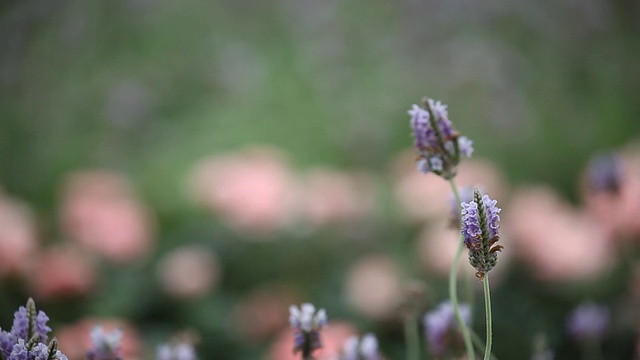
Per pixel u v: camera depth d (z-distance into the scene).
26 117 2.57
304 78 2.65
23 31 2.69
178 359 1.05
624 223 1.75
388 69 2.65
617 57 2.91
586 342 1.27
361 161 2.37
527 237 1.78
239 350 1.71
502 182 2.24
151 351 1.60
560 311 1.71
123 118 2.55
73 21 2.71
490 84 2.64
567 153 2.59
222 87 2.69
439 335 1.04
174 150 2.46
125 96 2.59
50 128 2.55
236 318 1.75
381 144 2.39
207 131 2.53
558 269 1.75
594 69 2.87
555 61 2.82
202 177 2.10
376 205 2.02
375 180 2.22
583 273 1.75
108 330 1.45
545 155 2.58
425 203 1.88
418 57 2.69
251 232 1.94
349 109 2.54
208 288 1.77
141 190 2.27
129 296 1.76
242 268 1.93
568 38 2.87
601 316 1.26
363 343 1.01
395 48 2.69
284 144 2.49
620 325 1.63
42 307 1.67
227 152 2.47
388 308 1.63
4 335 0.87
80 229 1.83
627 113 2.79
